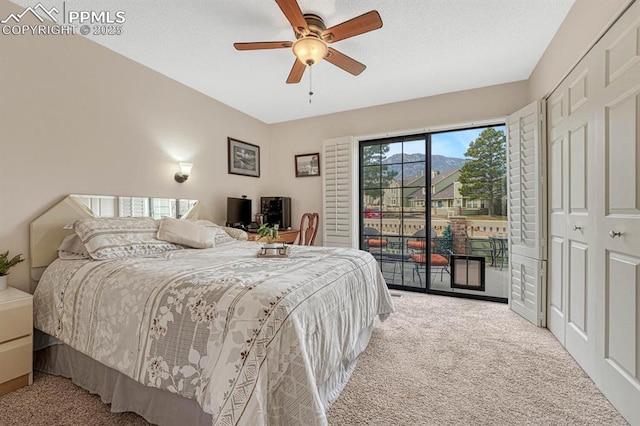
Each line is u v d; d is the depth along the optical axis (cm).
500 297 329
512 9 200
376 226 400
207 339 112
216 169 361
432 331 244
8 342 162
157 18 208
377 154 398
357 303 182
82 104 230
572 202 202
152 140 284
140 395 137
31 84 203
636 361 134
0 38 189
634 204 136
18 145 197
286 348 107
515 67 282
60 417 142
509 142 299
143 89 275
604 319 159
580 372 181
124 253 202
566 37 207
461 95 336
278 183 455
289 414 103
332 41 195
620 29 145
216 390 100
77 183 227
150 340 126
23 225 200
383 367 187
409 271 380
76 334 158
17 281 197
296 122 441
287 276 142
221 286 125
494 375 178
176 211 307
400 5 195
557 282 229
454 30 223
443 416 142
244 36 231
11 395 160
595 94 169
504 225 338
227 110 379
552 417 141
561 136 221
